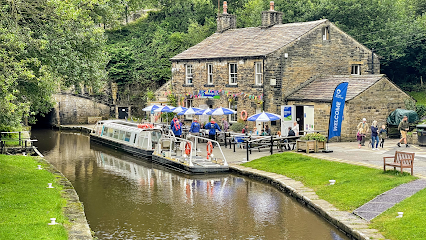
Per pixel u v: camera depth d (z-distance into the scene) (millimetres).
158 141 30203
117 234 15539
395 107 33406
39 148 37500
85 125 54312
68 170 27109
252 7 62031
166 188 22062
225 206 18688
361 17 50469
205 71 40594
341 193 17688
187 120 43219
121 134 35875
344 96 26406
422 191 15797
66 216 14898
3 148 30234
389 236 12844
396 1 58656
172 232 15680
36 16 19812
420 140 27703
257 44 37719
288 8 52750
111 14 26141
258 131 35750
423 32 50156
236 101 37938
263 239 14797
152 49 62344
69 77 20594
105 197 20516
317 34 36625
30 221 13883
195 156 28406
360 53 38812
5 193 17125
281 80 35375
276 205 18484
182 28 66750
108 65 59125
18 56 18734
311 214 17000
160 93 47688
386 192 16531
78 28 20516
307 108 34281
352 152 25984
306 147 25969
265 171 23531
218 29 45188
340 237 14438
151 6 73500
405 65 52062
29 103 18891
